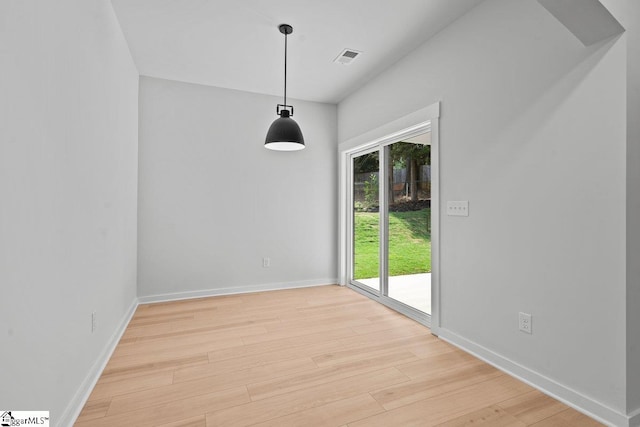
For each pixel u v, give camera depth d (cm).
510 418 156
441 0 219
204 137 373
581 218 163
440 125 256
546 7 147
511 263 199
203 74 344
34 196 118
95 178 187
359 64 319
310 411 161
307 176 425
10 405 103
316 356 222
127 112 282
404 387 183
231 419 154
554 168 175
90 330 179
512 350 198
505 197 202
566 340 169
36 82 119
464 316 234
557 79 173
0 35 98
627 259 147
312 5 228
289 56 304
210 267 377
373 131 350
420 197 301
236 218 388
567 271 169
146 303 347
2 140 99
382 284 351
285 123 277
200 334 262
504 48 203
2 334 99
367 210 396
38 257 120
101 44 199
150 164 350
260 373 199
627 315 147
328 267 438
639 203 150
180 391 178
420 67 280
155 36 269
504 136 203
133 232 317
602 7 138
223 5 228
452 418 156
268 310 325
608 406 152
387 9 232
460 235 237
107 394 175
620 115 148
